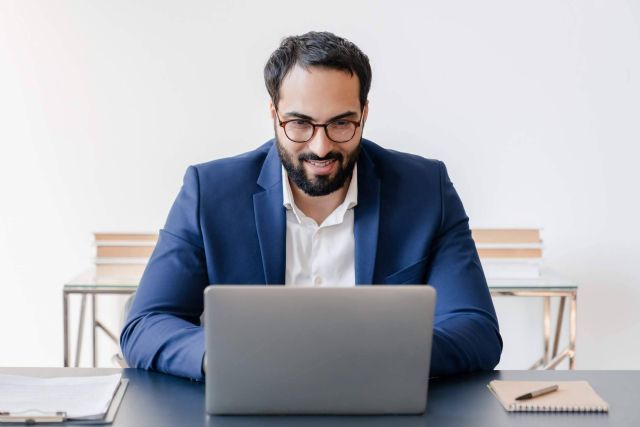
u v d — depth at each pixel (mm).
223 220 1809
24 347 2977
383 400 1269
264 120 2885
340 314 1235
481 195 2941
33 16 2840
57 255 2938
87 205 2918
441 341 1507
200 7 2844
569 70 2898
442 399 1365
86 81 2869
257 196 1827
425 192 1881
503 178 2936
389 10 2854
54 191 2910
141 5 2842
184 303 1734
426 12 2859
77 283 2547
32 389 1373
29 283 2947
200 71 2865
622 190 2943
